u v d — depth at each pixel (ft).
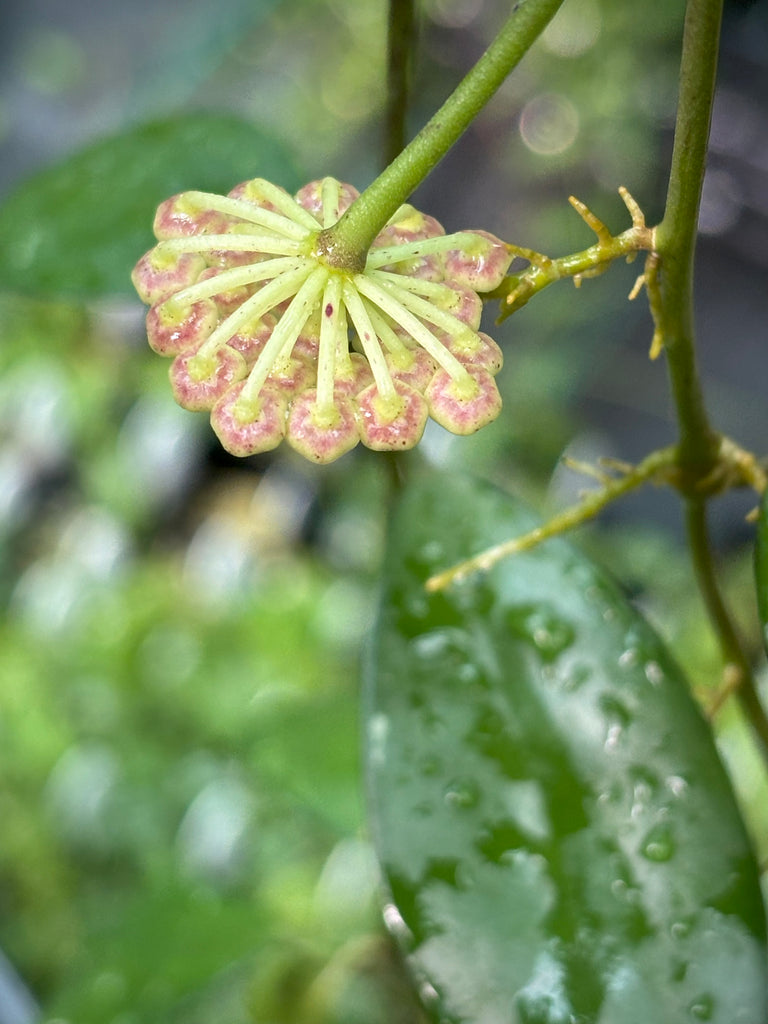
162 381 2.79
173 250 0.66
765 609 0.72
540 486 2.64
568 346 2.79
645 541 2.48
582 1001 0.75
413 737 0.80
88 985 1.09
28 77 3.31
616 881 0.77
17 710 2.38
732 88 2.97
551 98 3.14
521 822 0.78
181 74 2.77
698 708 0.80
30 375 2.76
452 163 3.22
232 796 2.12
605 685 0.80
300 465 2.77
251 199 0.67
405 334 0.67
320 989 1.43
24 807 2.30
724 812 0.78
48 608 2.58
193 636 2.50
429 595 0.82
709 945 0.76
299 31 3.24
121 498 2.73
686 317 0.73
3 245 0.89
